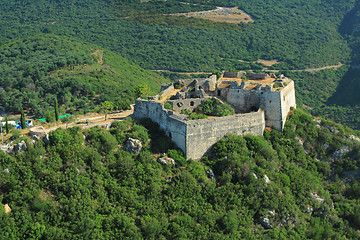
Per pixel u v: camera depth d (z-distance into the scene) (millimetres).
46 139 88188
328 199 97062
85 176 84875
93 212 78812
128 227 77312
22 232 73312
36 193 79062
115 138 93750
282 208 88375
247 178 90688
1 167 81188
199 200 85688
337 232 91938
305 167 102375
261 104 105875
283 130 105750
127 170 87188
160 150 94688
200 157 95750
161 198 84875
